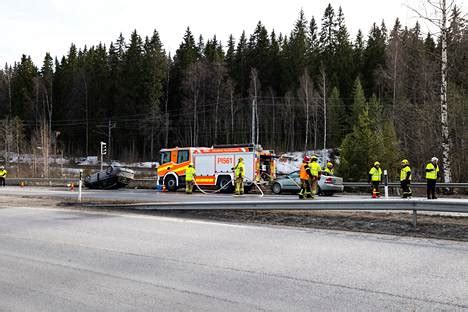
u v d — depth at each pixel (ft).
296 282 20.06
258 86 215.51
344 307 16.61
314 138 203.41
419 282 19.89
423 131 100.53
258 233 34.09
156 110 218.38
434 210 32.83
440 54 89.71
